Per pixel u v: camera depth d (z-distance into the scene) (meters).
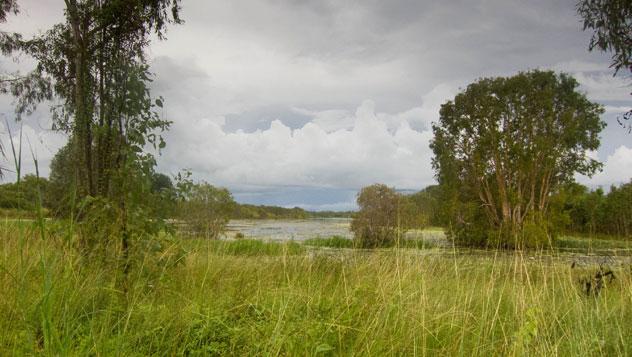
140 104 5.52
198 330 3.45
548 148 32.34
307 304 3.85
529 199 33.34
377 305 3.98
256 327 3.45
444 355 3.47
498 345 3.76
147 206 5.18
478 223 28.80
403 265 5.09
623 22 10.41
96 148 6.27
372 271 5.53
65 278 3.31
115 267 4.23
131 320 3.40
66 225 3.92
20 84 13.55
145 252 4.58
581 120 33.59
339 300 4.31
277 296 4.32
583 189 32.56
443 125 36.12
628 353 3.66
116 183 5.20
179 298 4.25
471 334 3.99
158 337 3.28
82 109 7.37
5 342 2.80
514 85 33.31
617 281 5.62
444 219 26.22
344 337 3.55
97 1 8.63
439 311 4.18
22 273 2.96
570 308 4.38
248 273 5.50
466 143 34.19
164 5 9.20
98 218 4.51
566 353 3.66
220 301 4.14
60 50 11.05
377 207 19.62
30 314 2.84
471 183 33.66
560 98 34.09
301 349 3.13
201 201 17.33
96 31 8.45
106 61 7.96
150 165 5.25
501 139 32.94
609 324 4.23
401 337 3.59
